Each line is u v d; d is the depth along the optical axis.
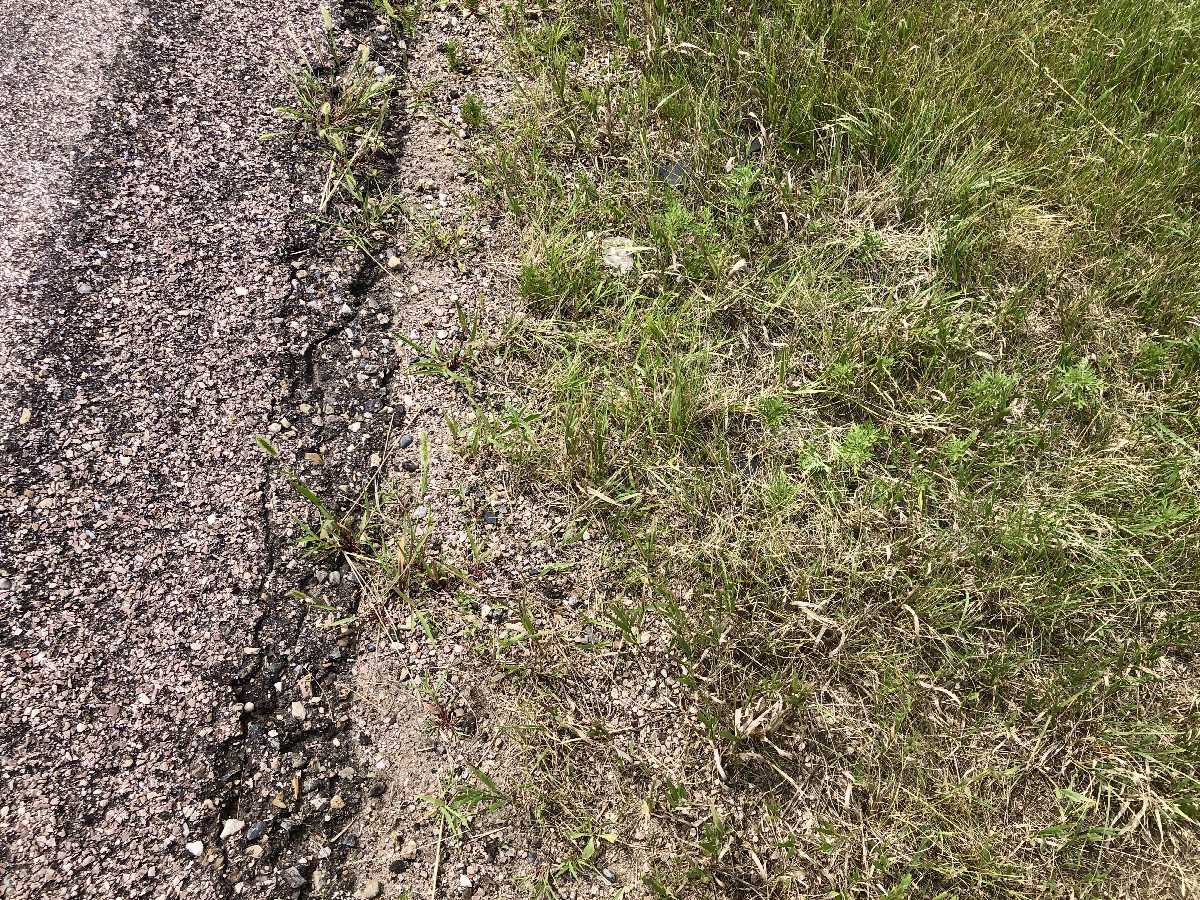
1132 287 1.40
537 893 1.03
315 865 1.03
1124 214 1.46
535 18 1.67
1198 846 1.07
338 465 1.25
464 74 1.60
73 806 1.00
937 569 1.21
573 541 1.23
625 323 1.34
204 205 1.37
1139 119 1.53
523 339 1.36
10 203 1.30
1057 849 1.07
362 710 1.11
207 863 1.00
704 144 1.51
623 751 1.11
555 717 1.12
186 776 1.04
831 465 1.28
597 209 1.46
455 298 1.39
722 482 1.26
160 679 1.08
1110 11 1.62
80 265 1.28
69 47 1.43
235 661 1.10
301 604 1.15
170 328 1.27
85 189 1.33
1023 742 1.12
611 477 1.25
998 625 1.19
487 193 1.48
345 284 1.37
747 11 1.66
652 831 1.07
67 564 1.12
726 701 1.13
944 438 1.30
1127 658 1.16
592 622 1.18
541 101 1.56
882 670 1.15
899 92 1.54
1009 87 1.57
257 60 1.51
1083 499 1.25
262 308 1.32
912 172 1.50
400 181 1.48
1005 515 1.24
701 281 1.41
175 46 1.48
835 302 1.37
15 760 1.01
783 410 1.27
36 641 1.07
